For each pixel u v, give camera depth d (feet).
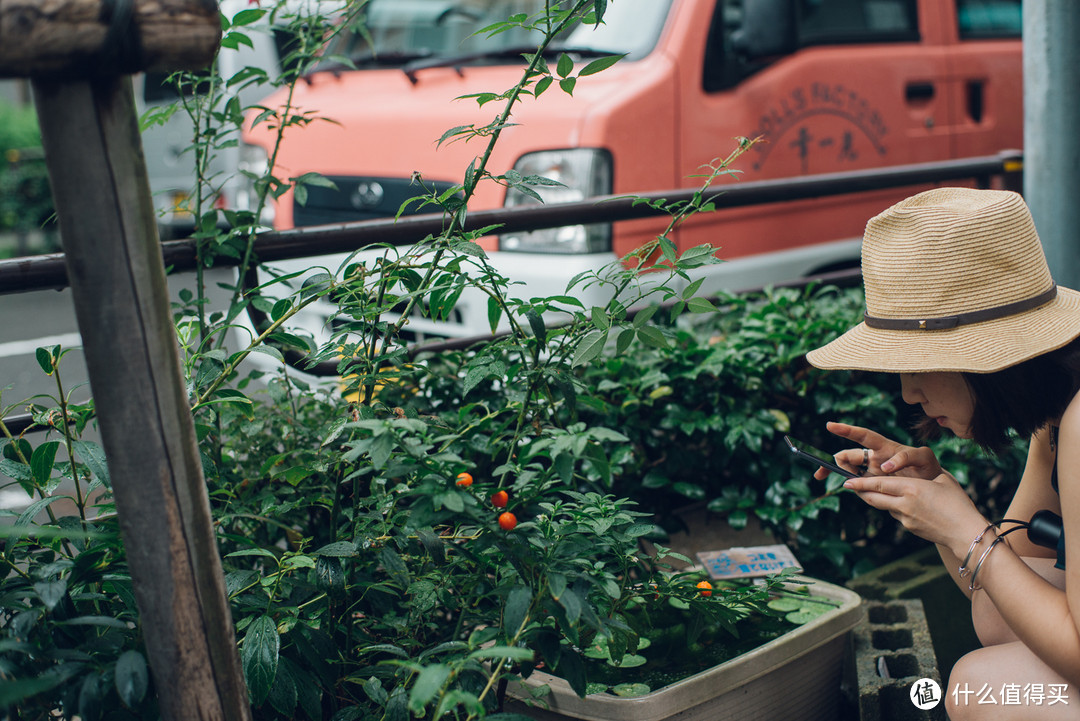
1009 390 4.39
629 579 5.58
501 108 11.41
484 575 4.89
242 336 12.69
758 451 7.59
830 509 8.09
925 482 4.62
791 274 12.74
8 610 4.19
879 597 7.41
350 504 5.82
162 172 25.14
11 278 5.39
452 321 11.15
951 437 8.20
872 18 14.06
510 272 10.88
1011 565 4.40
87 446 4.47
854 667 6.09
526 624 4.19
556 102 11.18
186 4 3.17
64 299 25.14
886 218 4.63
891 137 13.94
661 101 11.19
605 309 4.82
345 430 5.14
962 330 4.41
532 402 5.48
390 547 4.89
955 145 14.84
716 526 8.19
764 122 12.32
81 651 3.86
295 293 5.24
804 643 5.58
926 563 7.92
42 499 4.43
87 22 2.96
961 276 4.40
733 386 7.97
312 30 6.55
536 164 11.04
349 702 5.09
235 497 5.68
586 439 3.75
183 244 6.00
